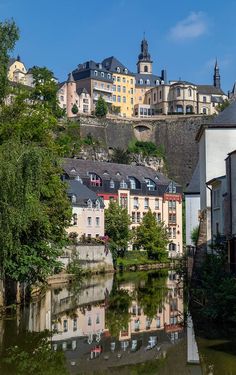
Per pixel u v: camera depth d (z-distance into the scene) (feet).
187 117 561.43
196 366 81.87
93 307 147.54
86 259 263.49
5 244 108.06
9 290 136.05
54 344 100.58
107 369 84.48
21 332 109.70
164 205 408.05
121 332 112.06
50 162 122.31
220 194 150.61
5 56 134.62
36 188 112.57
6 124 142.92
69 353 94.17
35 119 157.69
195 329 104.63
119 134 558.56
